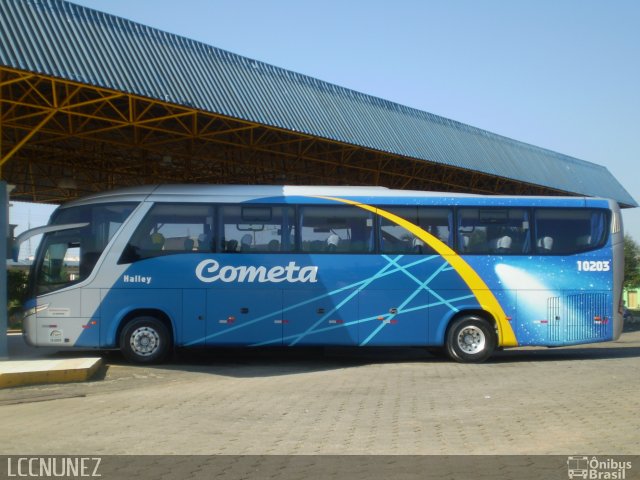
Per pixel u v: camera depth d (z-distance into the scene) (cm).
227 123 1853
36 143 1952
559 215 1511
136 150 2272
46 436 759
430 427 802
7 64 1212
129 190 1459
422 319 1460
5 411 911
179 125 1934
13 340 1964
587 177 3181
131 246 1418
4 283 1402
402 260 1466
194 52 1608
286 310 1436
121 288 1405
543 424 809
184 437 754
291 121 1781
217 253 1434
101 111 1772
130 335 1408
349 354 1734
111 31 1434
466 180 2803
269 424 823
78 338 1391
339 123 1944
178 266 1422
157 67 1501
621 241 1524
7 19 1254
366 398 1010
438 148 2306
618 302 1503
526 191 3031
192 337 1414
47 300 1400
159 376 1252
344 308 1447
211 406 944
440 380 1206
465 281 1472
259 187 1475
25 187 2841
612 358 1639
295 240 1454
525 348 1995
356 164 2416
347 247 1462
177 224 1438
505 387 1112
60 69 1297
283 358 1641
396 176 2631
